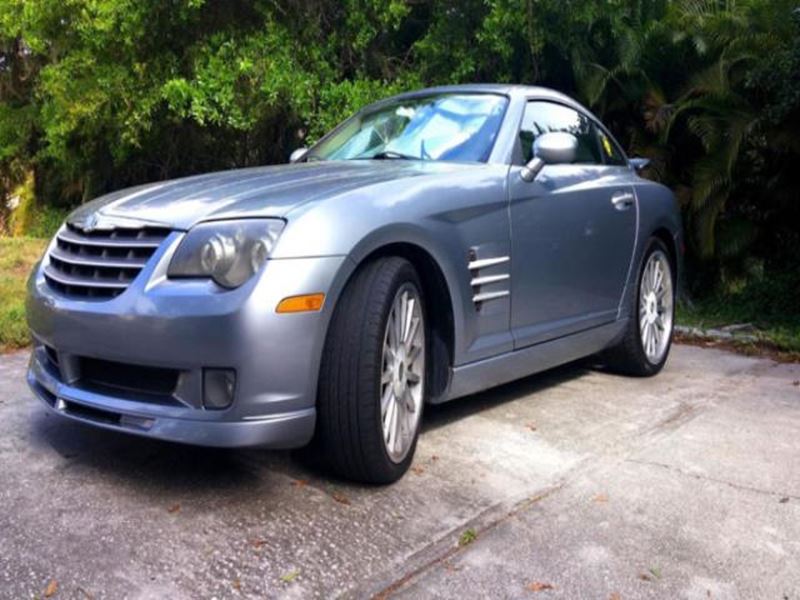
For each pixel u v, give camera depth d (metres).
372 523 2.95
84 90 10.11
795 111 7.29
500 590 2.55
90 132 11.41
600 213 4.72
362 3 8.88
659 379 5.36
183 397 2.93
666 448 3.89
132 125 10.10
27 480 3.23
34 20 9.89
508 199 3.94
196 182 3.61
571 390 4.95
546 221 4.20
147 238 3.10
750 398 4.89
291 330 2.90
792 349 6.45
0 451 3.55
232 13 9.05
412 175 3.61
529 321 4.13
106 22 8.90
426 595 2.51
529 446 3.84
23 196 15.28
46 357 3.49
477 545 2.83
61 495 3.10
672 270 5.76
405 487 3.29
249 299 2.85
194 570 2.58
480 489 3.30
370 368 3.07
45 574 2.52
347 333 3.06
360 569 2.63
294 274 2.90
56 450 3.57
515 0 8.23
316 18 9.04
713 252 7.98
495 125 4.28
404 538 2.86
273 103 8.96
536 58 8.93
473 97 4.57
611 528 3.00
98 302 3.07
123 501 3.06
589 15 8.21
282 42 8.82
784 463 3.72
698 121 7.78
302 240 2.95
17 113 14.21
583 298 4.60
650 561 2.77
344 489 3.24
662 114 8.04
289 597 2.46
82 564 2.58
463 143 4.23
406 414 3.39
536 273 4.14
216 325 2.84
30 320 3.45
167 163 12.02
